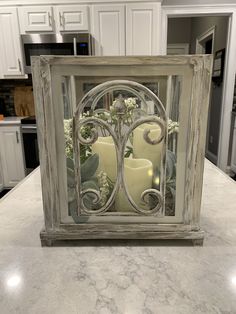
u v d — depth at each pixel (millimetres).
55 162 615
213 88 4328
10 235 709
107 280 536
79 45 2736
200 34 4773
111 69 555
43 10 2779
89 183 634
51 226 652
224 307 467
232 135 3506
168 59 542
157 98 571
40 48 2773
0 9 2799
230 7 3008
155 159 618
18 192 991
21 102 3439
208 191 971
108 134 601
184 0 3000
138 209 643
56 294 501
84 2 2752
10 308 470
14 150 3043
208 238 686
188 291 504
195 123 582
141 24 2811
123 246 656
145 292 502
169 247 651
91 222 657
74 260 603
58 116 587
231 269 568
